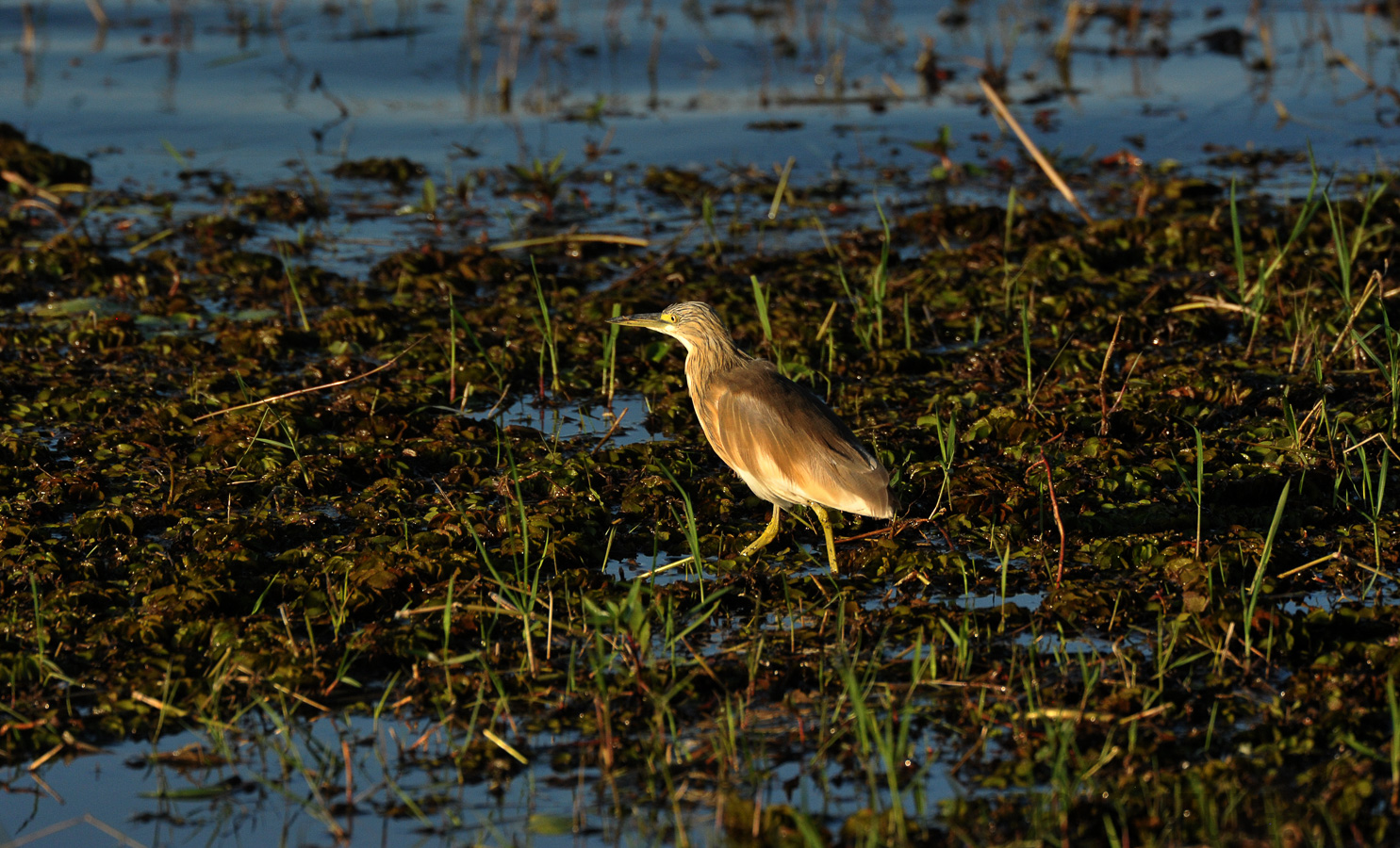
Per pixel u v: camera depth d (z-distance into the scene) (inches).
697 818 290.8
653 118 967.6
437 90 1029.8
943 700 329.4
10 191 779.4
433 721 327.3
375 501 434.6
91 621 363.9
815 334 578.6
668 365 562.9
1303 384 514.3
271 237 733.9
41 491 436.5
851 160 875.4
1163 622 360.5
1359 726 308.7
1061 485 435.2
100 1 1268.5
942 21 1239.5
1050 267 658.8
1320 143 876.0
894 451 465.1
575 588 383.2
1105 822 278.5
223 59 1083.9
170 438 484.1
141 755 315.3
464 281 656.4
